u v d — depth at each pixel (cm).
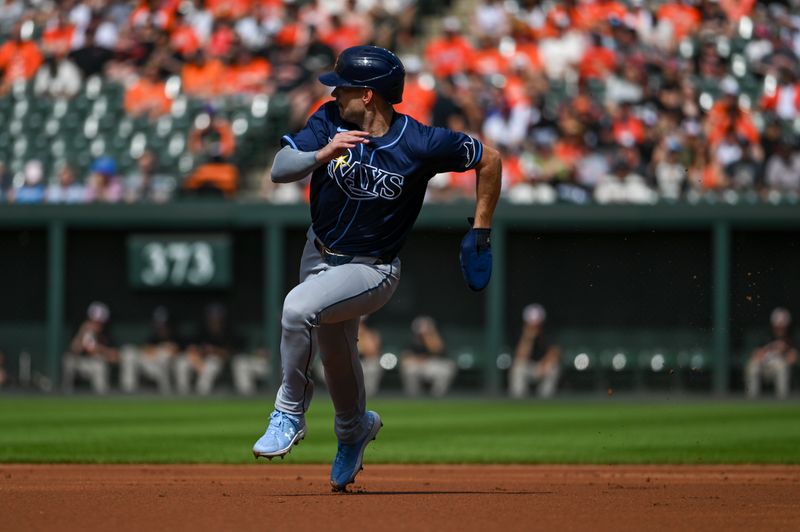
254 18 9212
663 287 8312
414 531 1688
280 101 8788
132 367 8488
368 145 2034
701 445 4203
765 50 8950
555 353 8175
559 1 9069
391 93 2038
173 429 4962
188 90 8994
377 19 9181
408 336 8475
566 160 8269
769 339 8256
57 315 8269
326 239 2088
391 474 3123
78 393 8300
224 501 2128
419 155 2034
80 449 3947
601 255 8388
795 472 3222
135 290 8625
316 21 9150
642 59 8775
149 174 8519
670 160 8294
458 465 3481
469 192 8300
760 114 8588
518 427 5191
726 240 7831
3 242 8706
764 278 8281
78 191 8538
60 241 8212
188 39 9219
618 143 8338
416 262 8475
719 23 9069
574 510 2009
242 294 8594
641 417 5859
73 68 9262
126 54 9281
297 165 1997
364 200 2050
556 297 8406
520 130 8381
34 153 8906
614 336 8362
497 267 7988
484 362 8412
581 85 8594
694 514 1964
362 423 2278
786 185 8306
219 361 8425
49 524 1777
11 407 6706
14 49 9456
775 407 6762
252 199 8494
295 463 3509
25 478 2878
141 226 8412
